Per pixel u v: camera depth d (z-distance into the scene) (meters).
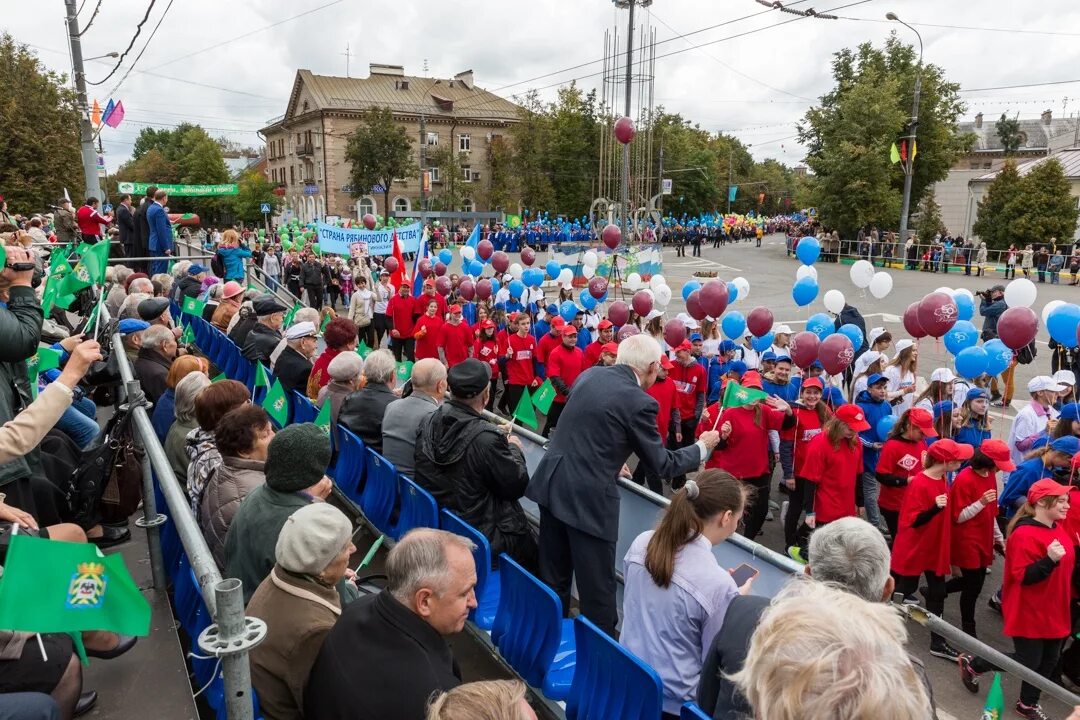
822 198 43.31
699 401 8.68
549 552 4.04
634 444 3.76
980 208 41.28
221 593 1.78
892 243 37.47
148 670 3.24
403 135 54.16
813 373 7.95
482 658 4.24
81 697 2.99
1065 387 7.48
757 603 2.41
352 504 5.58
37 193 33.34
